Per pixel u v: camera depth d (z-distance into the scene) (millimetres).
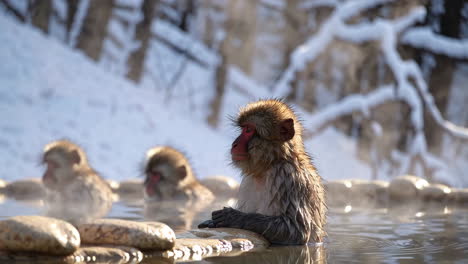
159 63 30547
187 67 31141
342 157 25609
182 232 4828
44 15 22906
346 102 22844
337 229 5977
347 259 4254
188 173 9758
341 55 27125
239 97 29438
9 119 16125
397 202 8867
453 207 8242
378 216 7145
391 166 23828
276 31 35938
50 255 3730
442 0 25156
